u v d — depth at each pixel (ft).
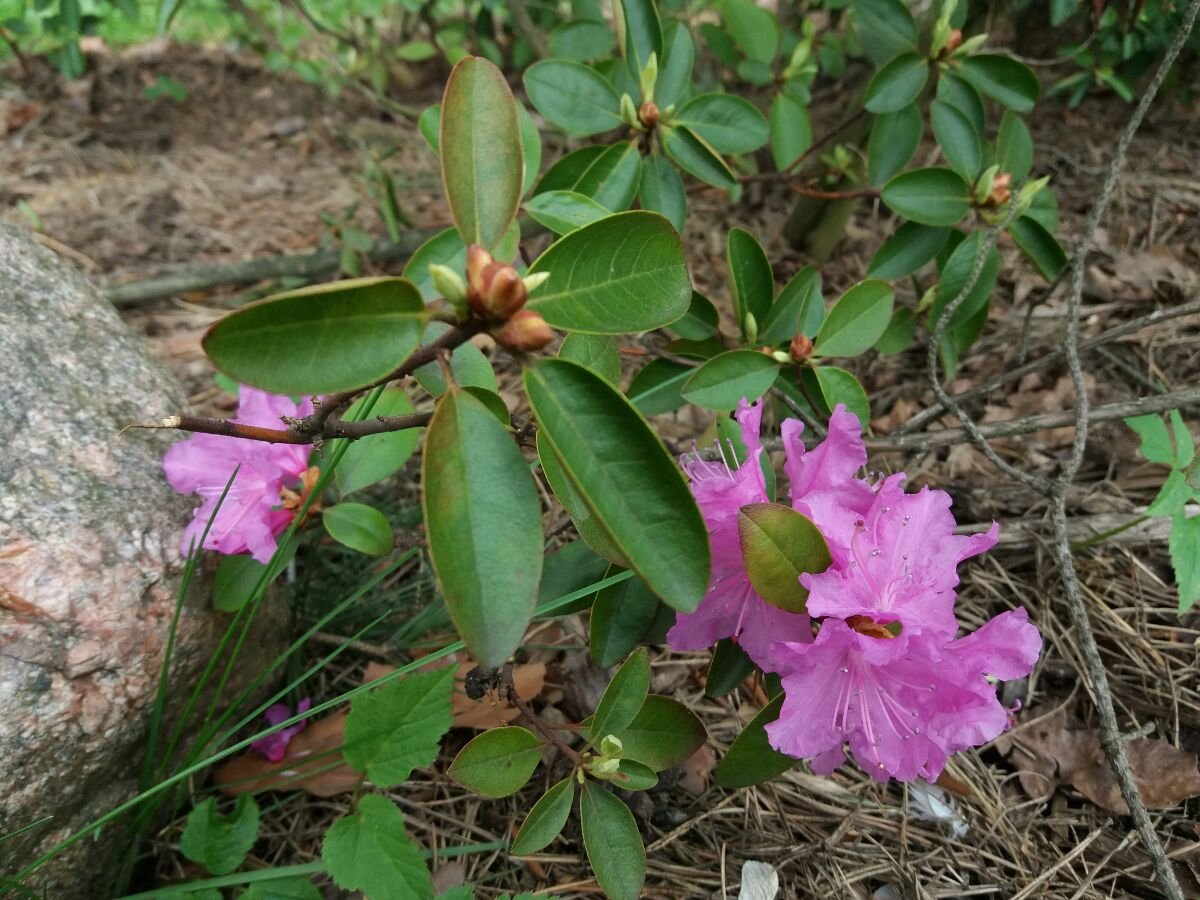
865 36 1.41
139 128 2.34
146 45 2.64
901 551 0.79
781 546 0.76
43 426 0.97
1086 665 1.22
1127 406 1.27
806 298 1.20
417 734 0.89
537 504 0.64
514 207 0.71
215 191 2.14
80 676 0.88
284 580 1.26
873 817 1.10
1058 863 1.05
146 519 0.97
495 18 2.60
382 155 2.11
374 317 0.61
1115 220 1.89
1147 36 1.81
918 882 1.03
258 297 1.84
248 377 0.58
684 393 1.12
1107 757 1.04
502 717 1.09
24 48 2.45
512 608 0.62
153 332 1.75
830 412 1.22
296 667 1.15
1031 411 1.56
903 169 1.45
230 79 2.55
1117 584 1.31
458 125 0.70
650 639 0.97
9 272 1.08
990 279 1.32
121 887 0.95
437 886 1.02
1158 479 1.42
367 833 0.87
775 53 1.67
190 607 0.98
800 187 1.47
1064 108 2.15
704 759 1.13
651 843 1.06
